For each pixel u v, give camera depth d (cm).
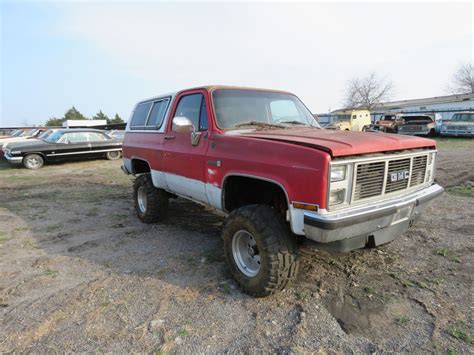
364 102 5162
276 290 295
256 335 253
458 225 485
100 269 370
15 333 259
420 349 235
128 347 241
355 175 268
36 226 536
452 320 266
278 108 429
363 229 272
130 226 527
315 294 307
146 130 505
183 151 397
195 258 395
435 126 2464
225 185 339
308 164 256
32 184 950
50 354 235
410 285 321
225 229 326
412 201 304
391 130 2609
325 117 3591
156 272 360
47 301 305
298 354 231
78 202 710
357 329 258
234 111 383
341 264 368
